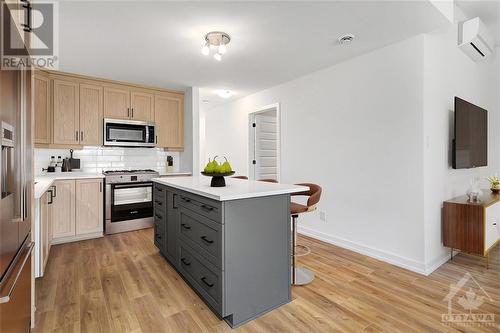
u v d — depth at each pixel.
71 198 3.41
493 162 3.83
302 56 3.06
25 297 1.48
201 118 7.00
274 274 1.96
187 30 2.44
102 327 1.72
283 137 4.13
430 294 2.13
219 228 1.71
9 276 1.12
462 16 2.88
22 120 1.32
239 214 1.76
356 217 3.09
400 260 2.66
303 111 3.79
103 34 2.49
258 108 4.67
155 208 3.03
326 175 3.45
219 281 1.72
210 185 2.20
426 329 1.70
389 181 2.76
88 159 4.08
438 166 2.71
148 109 4.34
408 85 2.61
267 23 2.33
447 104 2.85
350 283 2.32
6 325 1.10
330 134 3.39
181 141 4.66
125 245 3.31
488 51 3.16
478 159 3.28
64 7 2.04
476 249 2.56
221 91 4.65
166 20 2.26
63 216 3.34
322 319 1.82
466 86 3.22
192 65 3.35
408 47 2.61
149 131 4.27
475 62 3.43
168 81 4.04
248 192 1.79
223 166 2.11
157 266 2.68
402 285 2.28
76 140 3.72
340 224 3.27
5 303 1.09
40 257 2.34
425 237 2.51
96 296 2.10
